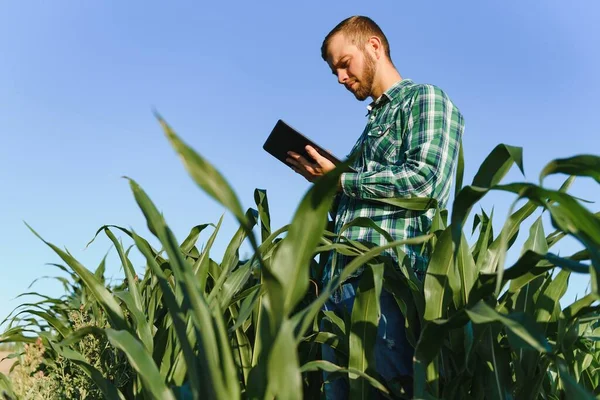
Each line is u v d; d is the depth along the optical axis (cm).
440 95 198
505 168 125
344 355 172
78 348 227
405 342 174
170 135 81
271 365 90
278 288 90
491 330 144
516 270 125
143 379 114
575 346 171
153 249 202
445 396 150
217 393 101
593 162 98
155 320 206
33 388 190
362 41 222
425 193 187
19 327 245
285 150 209
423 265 182
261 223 198
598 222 97
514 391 152
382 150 205
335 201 217
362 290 152
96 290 151
